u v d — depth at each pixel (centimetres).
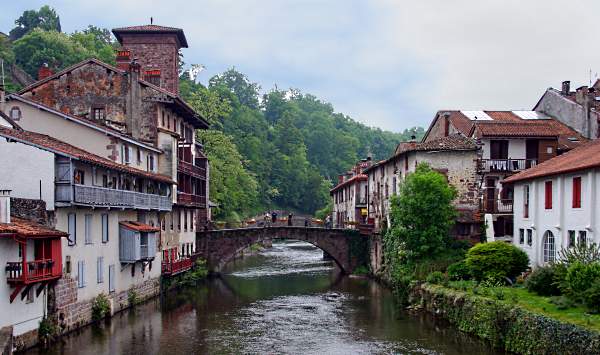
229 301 4844
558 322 2545
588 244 3281
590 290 2734
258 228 6669
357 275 6594
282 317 4141
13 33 11444
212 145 9394
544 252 3978
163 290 5138
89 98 5191
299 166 14875
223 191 9288
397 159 5772
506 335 2995
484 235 4959
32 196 3181
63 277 3291
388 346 3250
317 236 6756
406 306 4484
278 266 7775
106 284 3916
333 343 3341
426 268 4503
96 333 3472
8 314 2733
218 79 15625
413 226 4828
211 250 6519
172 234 5403
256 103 17662
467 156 5159
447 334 3494
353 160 17762
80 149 3919
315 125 17850
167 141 5250
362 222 7381
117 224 4116
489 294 3450
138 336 3462
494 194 5109
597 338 2277
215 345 3303
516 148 5131
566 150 5172
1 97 4222
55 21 11825
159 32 6600
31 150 3198
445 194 4775
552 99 6316
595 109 5847
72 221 3416
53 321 3173
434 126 6631
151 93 5178
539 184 4022
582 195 3434
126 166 4228
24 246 2709
